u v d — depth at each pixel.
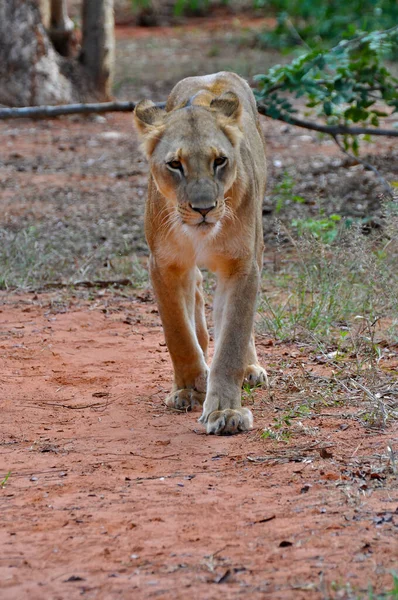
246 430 9.38
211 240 9.59
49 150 28.84
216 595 6.12
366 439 8.92
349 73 17.72
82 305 14.97
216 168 9.35
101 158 27.47
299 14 41.38
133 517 7.42
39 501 7.84
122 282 16.14
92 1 34.06
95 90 34.62
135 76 40.91
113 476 8.34
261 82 17.95
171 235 9.66
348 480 7.92
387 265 13.47
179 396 10.30
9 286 16.09
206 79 11.84
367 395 10.07
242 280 9.74
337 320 13.16
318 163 24.66
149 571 6.51
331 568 6.40
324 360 11.61
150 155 9.82
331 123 19.41
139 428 9.68
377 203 19.67
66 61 34.12
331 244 15.51
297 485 7.90
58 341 12.97
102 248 17.88
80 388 11.07
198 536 7.01
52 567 6.66
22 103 33.62
